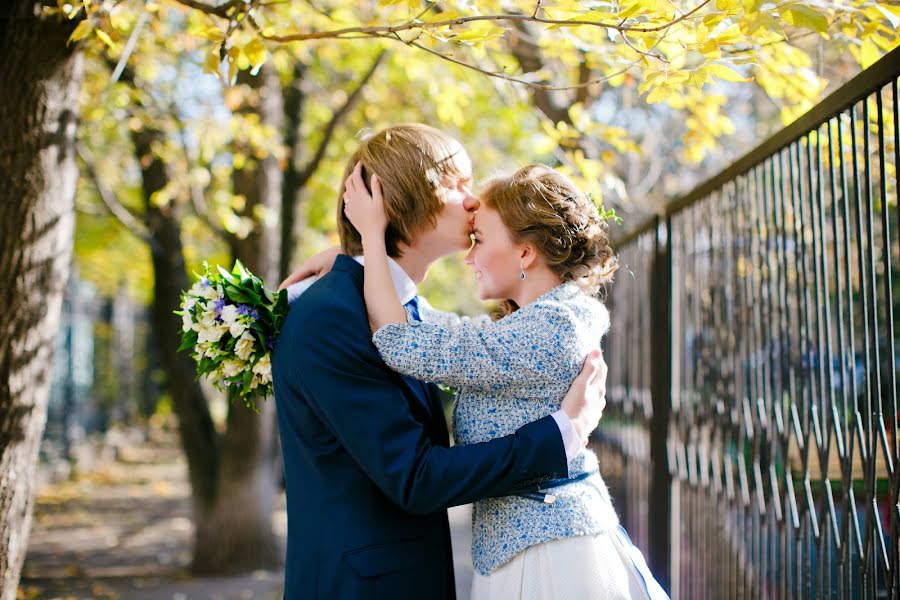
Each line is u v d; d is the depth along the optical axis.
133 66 5.85
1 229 2.91
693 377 3.36
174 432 24.50
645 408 4.21
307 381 1.86
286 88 7.86
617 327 4.98
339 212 2.14
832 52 3.80
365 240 1.97
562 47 3.96
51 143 2.98
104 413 20.69
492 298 2.13
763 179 2.53
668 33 2.32
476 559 1.99
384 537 1.89
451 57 2.65
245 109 6.47
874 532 1.89
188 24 4.62
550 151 4.41
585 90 4.85
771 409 2.51
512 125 7.41
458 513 11.14
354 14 5.02
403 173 2.01
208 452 7.27
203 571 7.15
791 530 2.39
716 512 3.07
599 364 1.97
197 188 6.98
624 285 4.80
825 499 2.15
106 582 6.93
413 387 1.97
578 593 1.85
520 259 2.06
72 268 15.36
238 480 7.14
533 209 2.02
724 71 2.32
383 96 8.19
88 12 2.79
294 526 1.97
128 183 10.61
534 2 3.52
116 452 18.39
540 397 1.92
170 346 7.24
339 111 7.48
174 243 7.25
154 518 10.73
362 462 1.83
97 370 21.03
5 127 2.91
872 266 1.88
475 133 8.77
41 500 12.14
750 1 1.86
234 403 7.10
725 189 2.96
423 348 1.84
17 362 2.94
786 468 2.41
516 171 2.13
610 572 1.89
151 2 3.44
